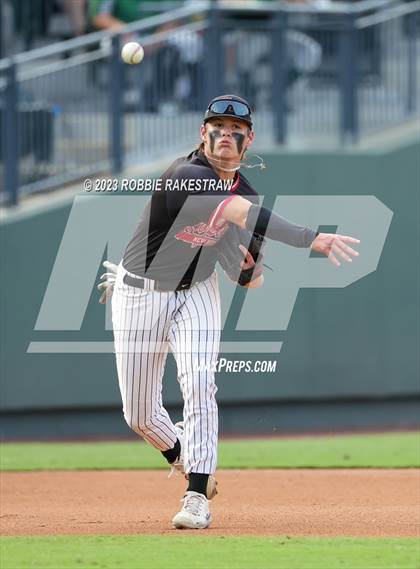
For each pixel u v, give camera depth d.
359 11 43.19
